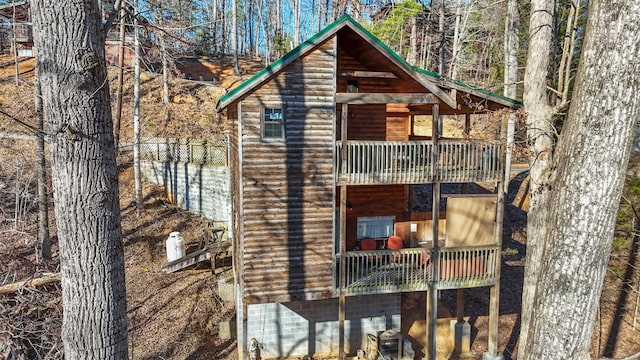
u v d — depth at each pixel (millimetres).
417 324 14711
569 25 10641
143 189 20797
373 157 11383
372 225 14508
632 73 4906
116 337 5320
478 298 16547
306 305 12945
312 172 10977
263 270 10992
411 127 16078
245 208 10734
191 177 20047
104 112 5070
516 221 22266
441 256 12258
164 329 13008
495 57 31703
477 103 11531
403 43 34031
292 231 11039
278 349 12836
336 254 11625
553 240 5641
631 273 16766
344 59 12688
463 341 13508
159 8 11883
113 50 27859
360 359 12750
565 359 5520
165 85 25859
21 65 28922
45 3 4645
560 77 10711
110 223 5199
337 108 13844
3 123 21547
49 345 8523
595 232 5234
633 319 15477
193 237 18281
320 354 13133
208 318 13805
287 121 10703
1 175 17172
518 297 16578
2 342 7984
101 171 5055
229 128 15680
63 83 4750
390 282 11766
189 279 15781
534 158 10398
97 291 5113
